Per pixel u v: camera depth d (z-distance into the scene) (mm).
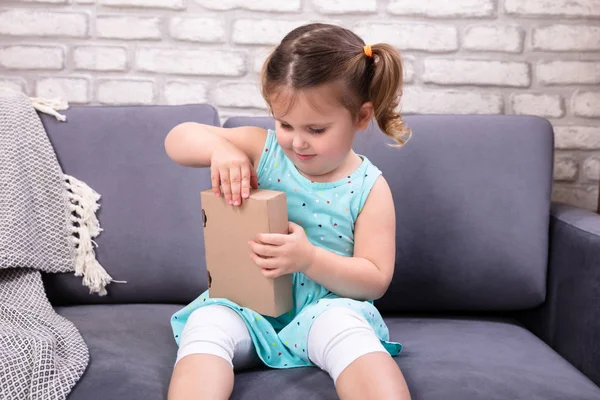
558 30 1761
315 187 1265
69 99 1791
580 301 1334
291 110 1104
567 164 1817
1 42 1762
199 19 1761
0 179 1385
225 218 1146
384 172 1487
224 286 1177
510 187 1482
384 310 1538
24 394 1054
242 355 1138
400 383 982
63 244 1441
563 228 1442
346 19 1760
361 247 1254
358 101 1148
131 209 1477
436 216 1475
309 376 1104
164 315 1415
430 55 1775
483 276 1468
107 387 1072
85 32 1763
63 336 1196
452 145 1502
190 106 1543
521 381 1104
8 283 1349
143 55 1777
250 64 1781
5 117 1438
